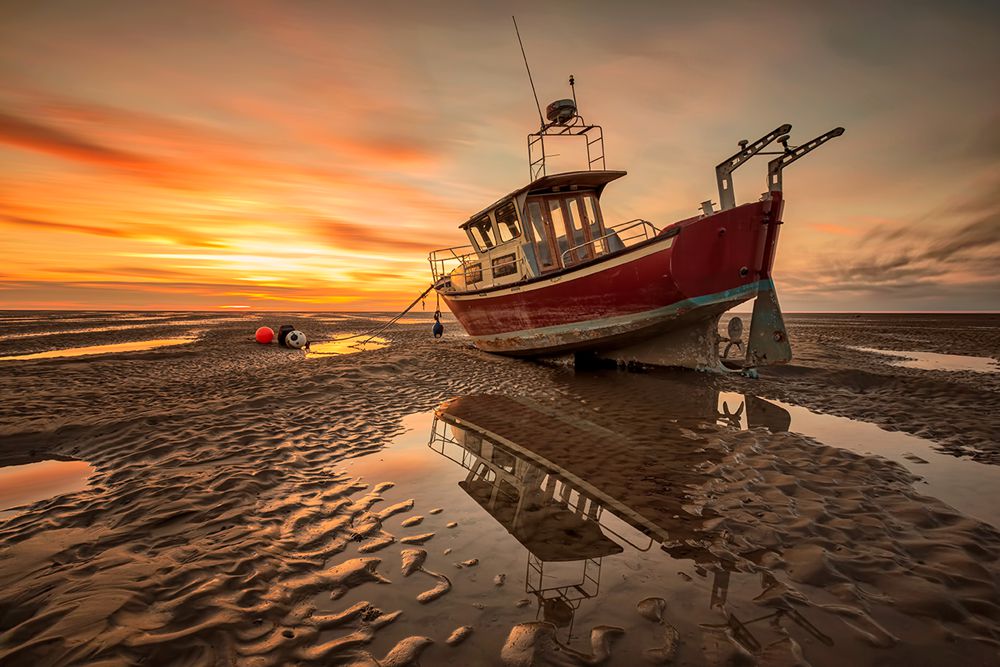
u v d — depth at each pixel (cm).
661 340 1130
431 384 961
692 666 198
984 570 268
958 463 461
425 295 1714
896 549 295
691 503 375
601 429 611
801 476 427
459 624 227
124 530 325
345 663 199
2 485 426
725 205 973
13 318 4250
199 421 626
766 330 987
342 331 2819
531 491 409
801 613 234
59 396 803
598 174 1148
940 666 197
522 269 1190
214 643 207
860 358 1280
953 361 1223
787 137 892
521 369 1177
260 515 354
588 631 222
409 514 363
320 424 639
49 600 235
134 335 2300
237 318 4759
